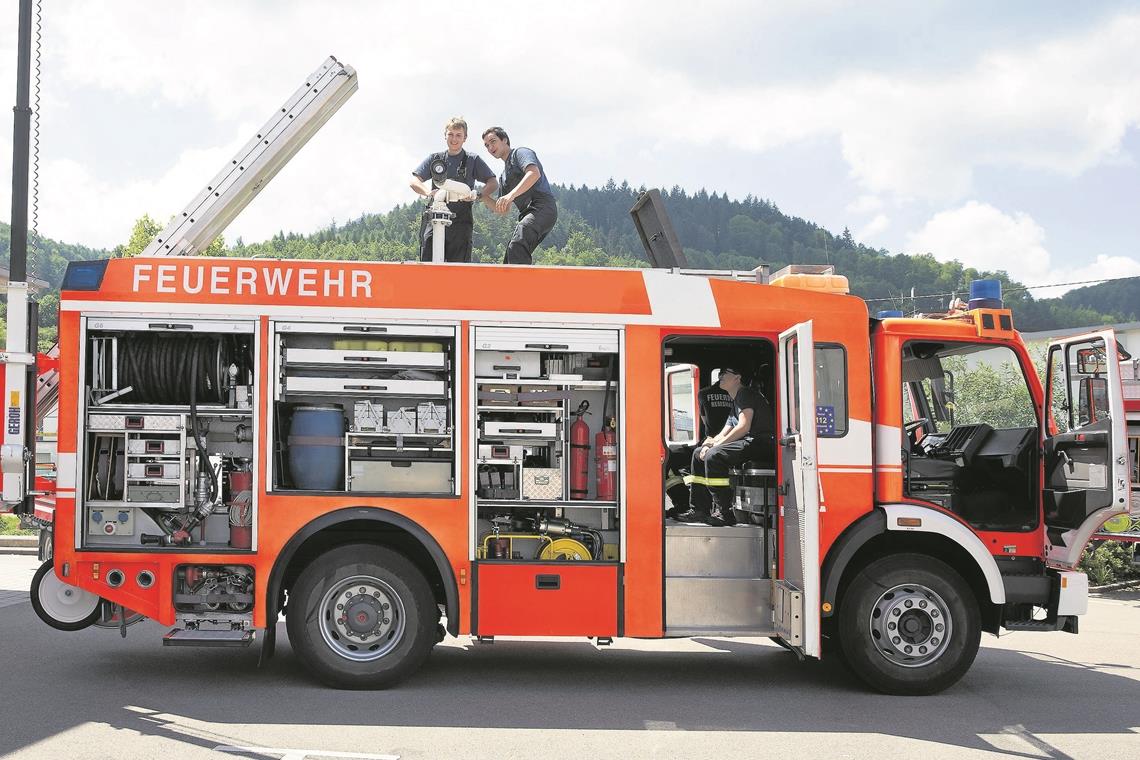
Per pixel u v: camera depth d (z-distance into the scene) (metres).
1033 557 7.39
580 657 8.35
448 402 7.00
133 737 5.48
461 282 7.00
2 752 5.16
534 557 7.02
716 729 5.96
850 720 6.25
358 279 6.94
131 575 6.77
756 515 7.31
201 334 6.93
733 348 7.96
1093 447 7.14
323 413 6.91
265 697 6.51
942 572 7.05
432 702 6.47
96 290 6.79
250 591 6.84
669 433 8.84
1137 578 13.95
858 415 7.20
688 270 7.36
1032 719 6.33
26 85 7.31
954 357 7.59
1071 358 7.57
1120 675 7.82
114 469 6.87
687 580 7.12
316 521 6.77
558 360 7.14
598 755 5.34
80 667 7.39
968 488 7.44
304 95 8.21
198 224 8.17
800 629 6.63
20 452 6.81
